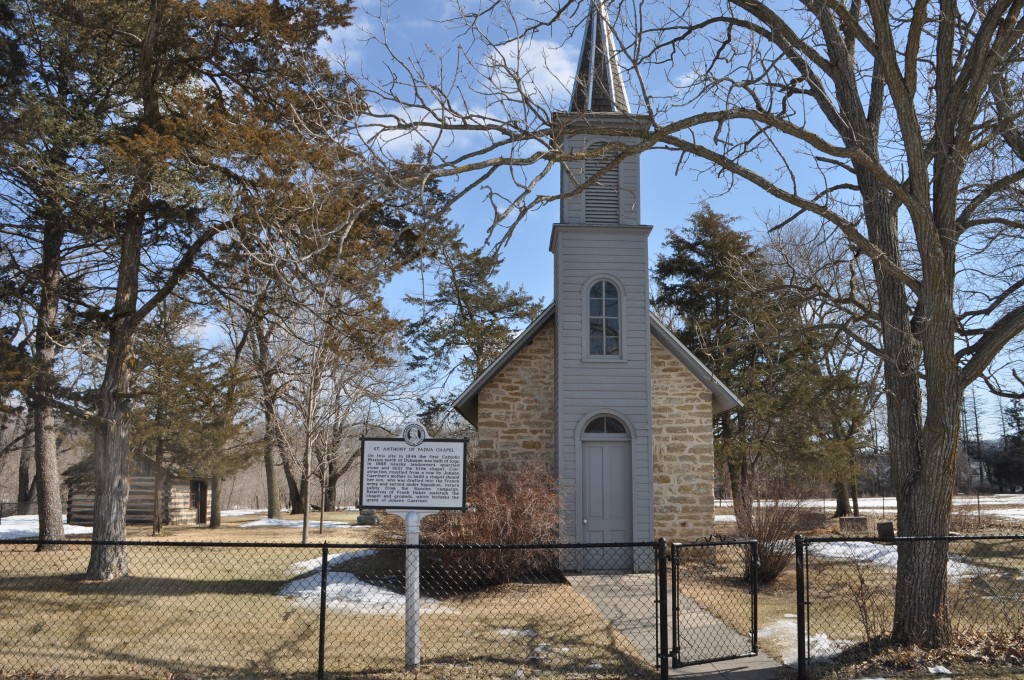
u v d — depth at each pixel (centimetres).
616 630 990
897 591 884
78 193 1366
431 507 830
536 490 1437
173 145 1210
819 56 931
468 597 1230
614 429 1642
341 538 2344
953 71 891
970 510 2619
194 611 1095
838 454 2394
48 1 1355
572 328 1645
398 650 880
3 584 1329
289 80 1299
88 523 3106
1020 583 1300
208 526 2983
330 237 958
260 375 2364
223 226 1324
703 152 873
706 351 1281
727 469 2898
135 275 1486
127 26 1388
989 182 1068
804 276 1130
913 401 910
